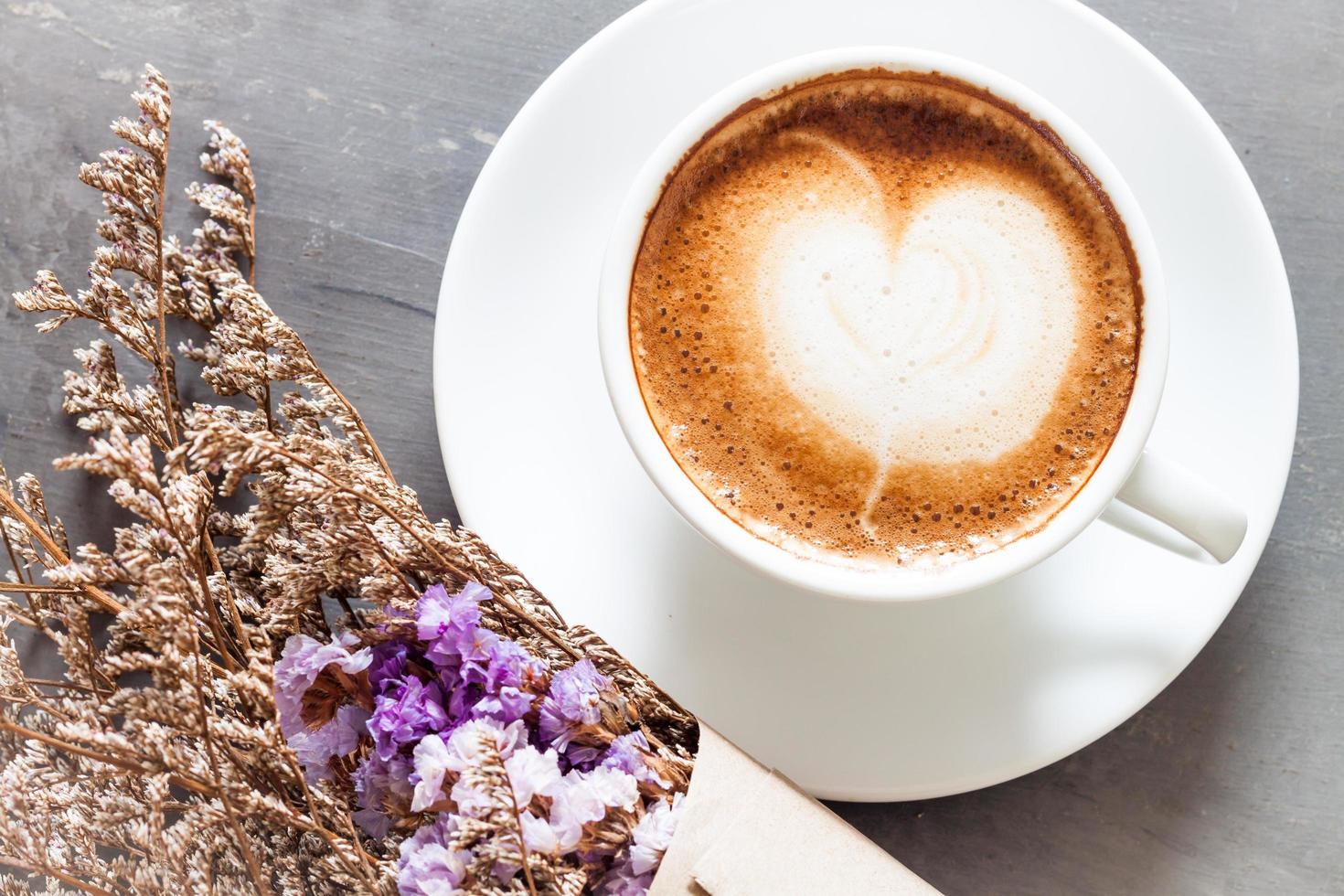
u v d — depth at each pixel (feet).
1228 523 1.33
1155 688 1.40
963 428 1.39
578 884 1.26
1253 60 1.51
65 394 1.52
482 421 1.42
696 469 1.39
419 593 1.35
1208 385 1.40
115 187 1.42
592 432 1.42
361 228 1.53
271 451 1.26
